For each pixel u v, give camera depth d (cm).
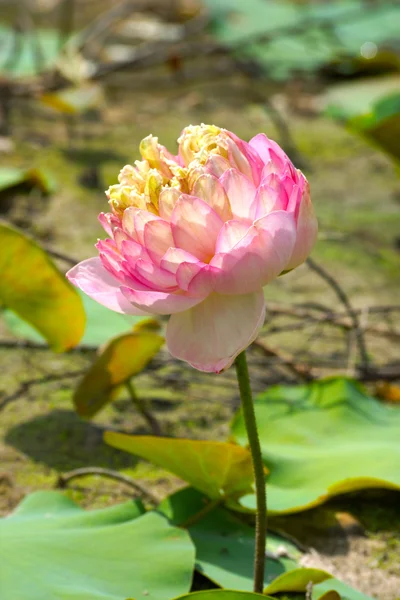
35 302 205
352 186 382
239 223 161
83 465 204
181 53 487
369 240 327
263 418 203
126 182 167
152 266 162
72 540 180
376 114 308
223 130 167
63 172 375
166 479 202
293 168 165
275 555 184
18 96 420
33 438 209
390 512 196
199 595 167
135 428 212
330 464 192
